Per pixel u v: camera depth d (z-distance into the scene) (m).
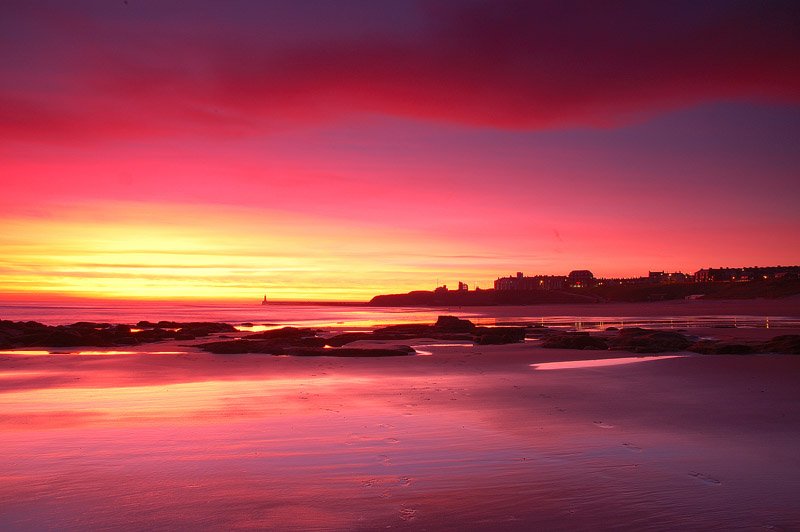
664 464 7.49
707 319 62.59
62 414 10.91
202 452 8.11
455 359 21.34
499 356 22.47
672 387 13.95
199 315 88.75
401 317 84.62
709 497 6.28
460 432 9.29
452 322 38.66
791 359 19.75
